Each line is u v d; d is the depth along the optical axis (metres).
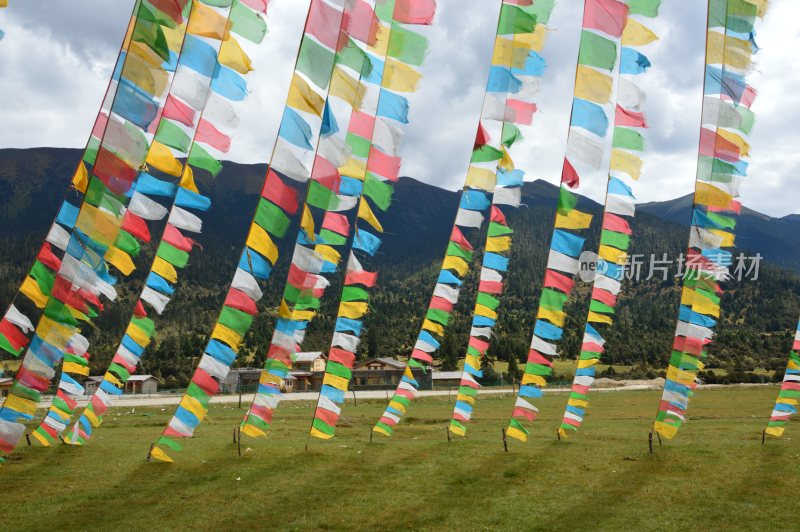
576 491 12.34
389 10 13.31
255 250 13.79
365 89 13.36
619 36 13.35
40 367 12.90
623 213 15.20
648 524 10.15
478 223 16.61
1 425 12.83
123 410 36.62
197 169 14.00
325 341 86.94
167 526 10.34
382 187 14.36
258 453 16.47
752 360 76.19
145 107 11.19
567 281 15.76
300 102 12.88
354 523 10.47
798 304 96.44
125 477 13.80
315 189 13.40
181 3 11.16
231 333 14.25
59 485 13.10
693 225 13.86
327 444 18.19
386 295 135.12
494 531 9.94
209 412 34.56
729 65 13.13
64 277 12.51
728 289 103.94
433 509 11.22
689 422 25.91
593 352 16.84
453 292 17.36
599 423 26.64
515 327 95.19
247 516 10.88
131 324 17.09
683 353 15.61
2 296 131.38
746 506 11.05
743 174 13.45
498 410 35.91
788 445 16.53
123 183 11.45
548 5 13.94
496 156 15.45
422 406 40.09
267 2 12.22
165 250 14.78
